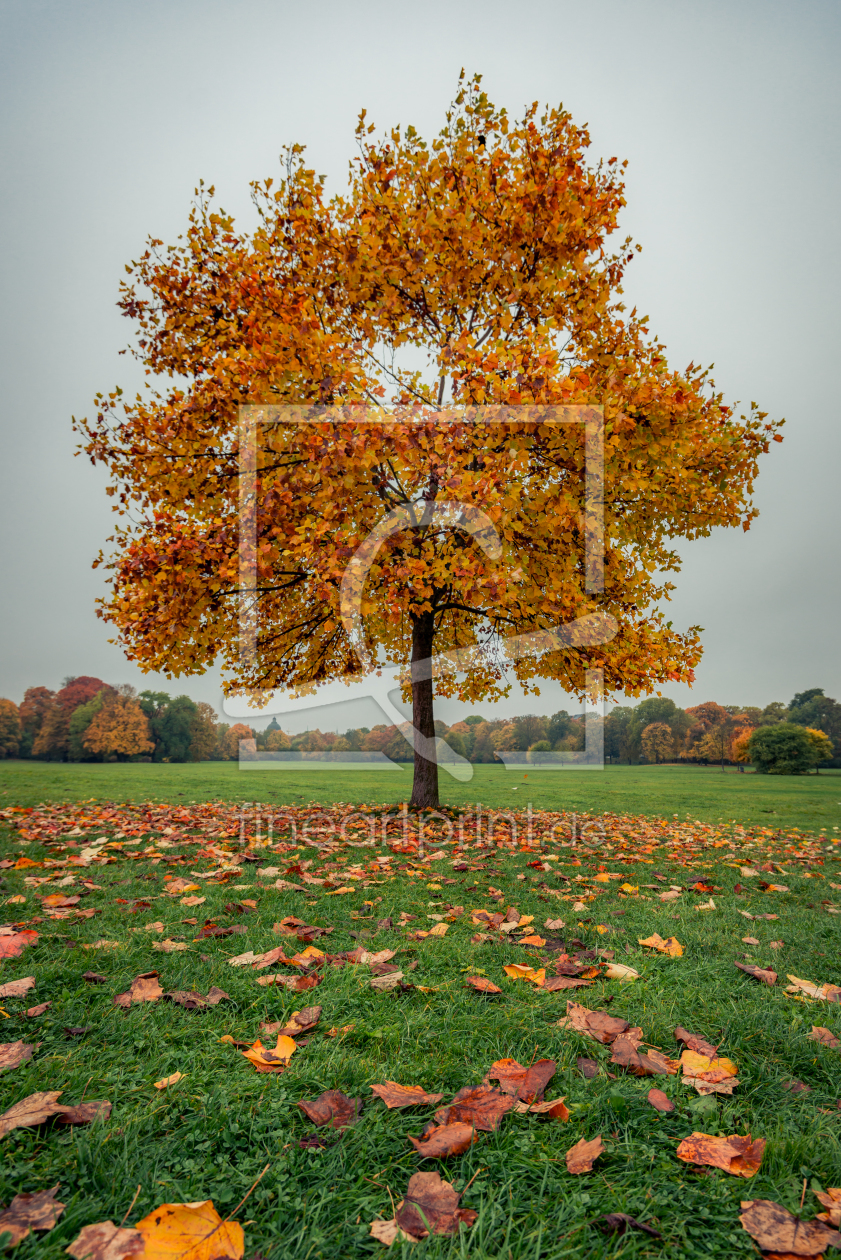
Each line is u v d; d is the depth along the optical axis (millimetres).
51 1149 1290
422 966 2449
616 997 2160
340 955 2523
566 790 16781
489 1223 1104
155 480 6418
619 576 6590
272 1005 2051
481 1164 1283
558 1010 2047
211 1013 1982
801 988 2281
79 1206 1117
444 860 5047
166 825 6762
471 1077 1603
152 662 7055
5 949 2395
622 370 5652
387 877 4223
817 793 22094
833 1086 1641
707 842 7031
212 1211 1079
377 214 6316
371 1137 1346
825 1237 1051
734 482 6855
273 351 5781
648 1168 1284
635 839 7211
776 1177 1259
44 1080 1531
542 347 5246
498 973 2408
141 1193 1172
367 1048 1784
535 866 4781
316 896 3607
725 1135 1389
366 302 6641
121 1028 1844
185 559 6133
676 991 2242
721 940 2891
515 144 6320
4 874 3971
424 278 6301
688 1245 1073
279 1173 1237
